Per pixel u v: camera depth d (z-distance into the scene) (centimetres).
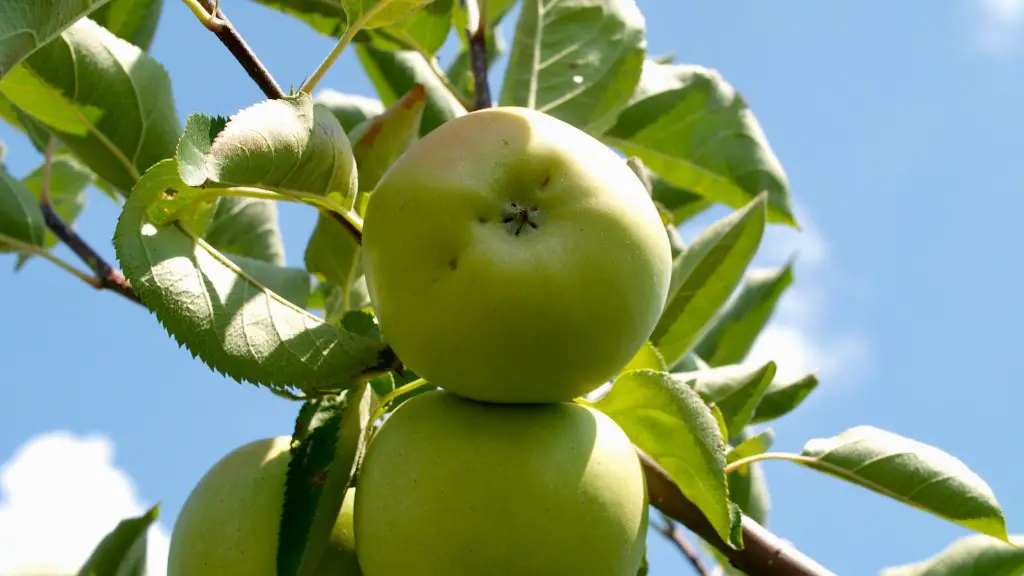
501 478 47
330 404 49
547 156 47
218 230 67
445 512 47
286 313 49
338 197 50
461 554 47
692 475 51
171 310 47
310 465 49
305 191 49
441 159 47
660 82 73
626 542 48
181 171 45
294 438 49
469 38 65
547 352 46
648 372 51
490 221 46
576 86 66
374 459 49
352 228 51
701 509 51
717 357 75
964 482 57
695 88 73
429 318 46
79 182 82
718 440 50
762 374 61
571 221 46
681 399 51
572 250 46
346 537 51
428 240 46
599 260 46
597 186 47
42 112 59
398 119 56
